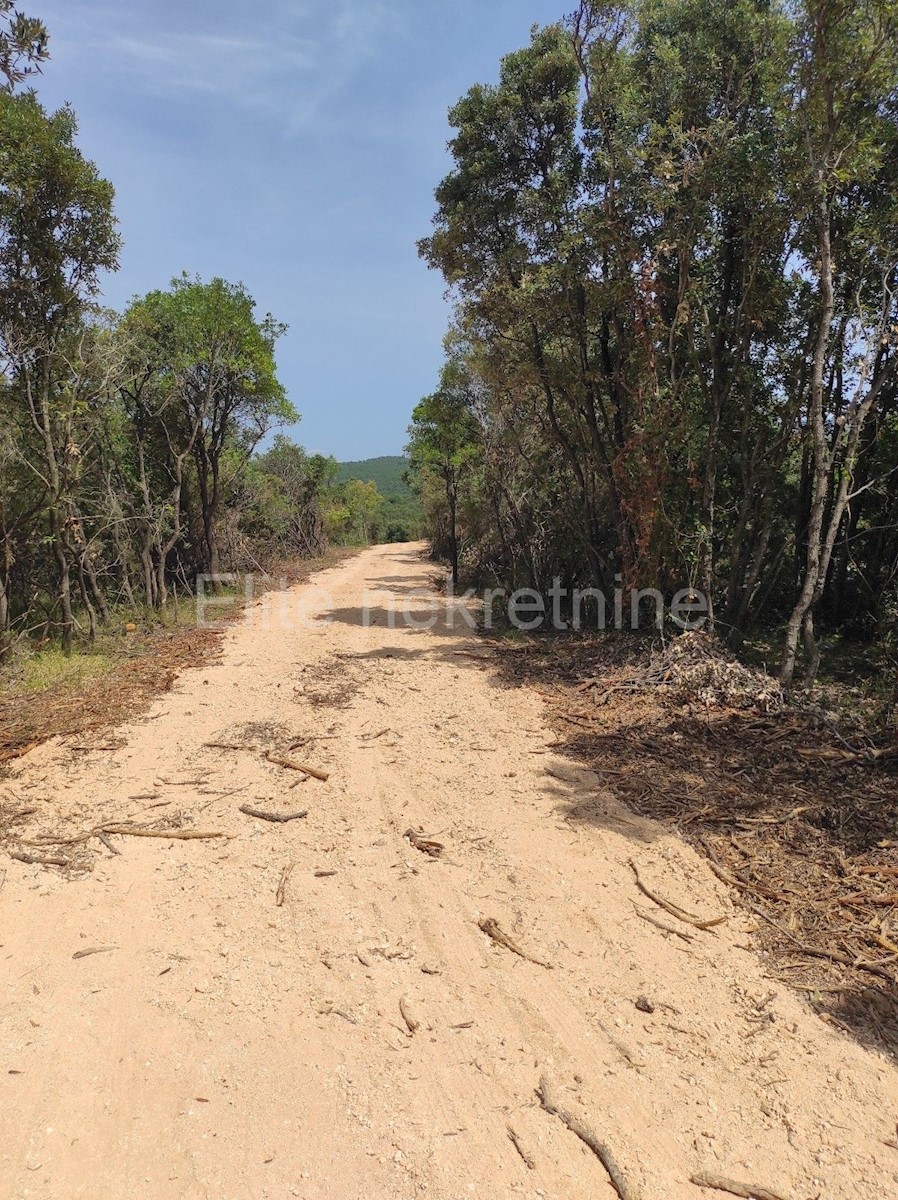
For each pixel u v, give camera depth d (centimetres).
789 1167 234
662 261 833
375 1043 286
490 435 1392
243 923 364
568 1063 277
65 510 930
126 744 607
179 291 1333
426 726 670
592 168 952
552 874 411
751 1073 272
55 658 885
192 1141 241
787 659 708
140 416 1245
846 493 693
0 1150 237
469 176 1044
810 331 780
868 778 516
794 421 802
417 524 4812
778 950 343
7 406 910
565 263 904
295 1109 254
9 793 507
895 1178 229
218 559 1783
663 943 350
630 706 703
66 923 361
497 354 1081
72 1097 257
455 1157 236
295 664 924
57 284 874
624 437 937
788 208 699
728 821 463
